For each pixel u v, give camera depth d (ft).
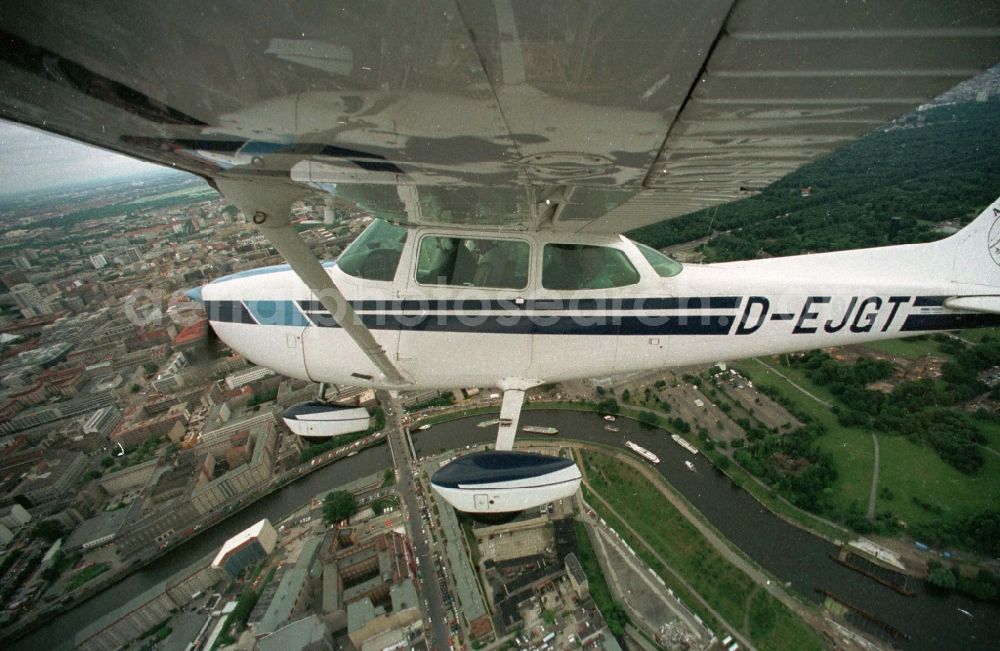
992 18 4.44
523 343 18.97
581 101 6.10
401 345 18.97
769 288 20.44
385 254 18.51
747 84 5.53
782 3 4.27
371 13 4.71
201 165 9.70
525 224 16.76
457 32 4.85
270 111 7.14
